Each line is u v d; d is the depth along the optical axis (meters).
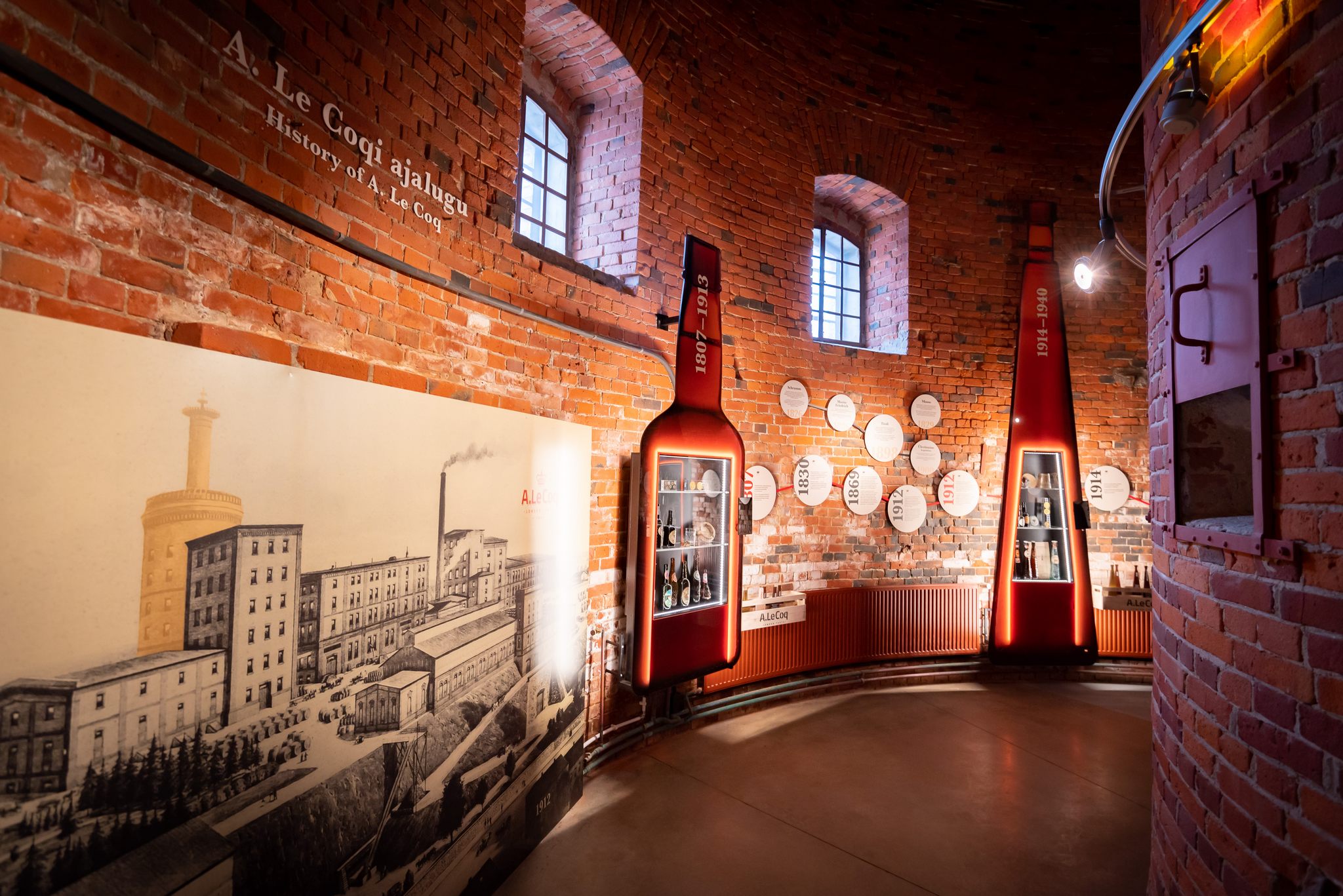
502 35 3.46
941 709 5.53
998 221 6.51
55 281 1.60
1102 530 6.56
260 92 2.16
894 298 6.42
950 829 3.60
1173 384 2.22
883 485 6.13
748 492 5.36
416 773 2.48
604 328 4.25
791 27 5.64
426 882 2.52
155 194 1.83
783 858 3.29
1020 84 6.57
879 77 6.14
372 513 2.27
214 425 1.72
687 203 4.92
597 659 4.27
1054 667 6.43
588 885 3.05
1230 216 1.82
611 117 4.68
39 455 1.35
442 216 3.05
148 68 1.81
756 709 5.41
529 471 3.30
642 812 3.73
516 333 3.54
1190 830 2.08
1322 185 1.48
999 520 6.31
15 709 1.32
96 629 1.46
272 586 1.90
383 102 2.70
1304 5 1.54
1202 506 2.22
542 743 3.43
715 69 5.11
